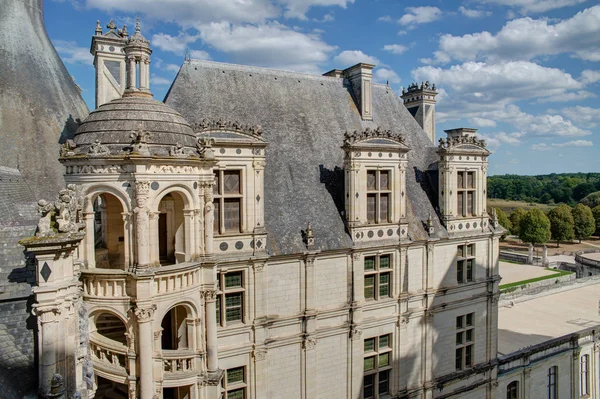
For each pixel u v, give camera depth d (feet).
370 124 104.12
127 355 55.47
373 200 89.51
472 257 104.88
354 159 84.84
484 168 105.29
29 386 42.93
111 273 54.49
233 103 87.04
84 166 54.85
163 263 65.62
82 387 47.57
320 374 83.20
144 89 61.98
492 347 109.19
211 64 89.35
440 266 98.94
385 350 91.40
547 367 126.31
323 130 95.30
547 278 241.96
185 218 59.88
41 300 42.75
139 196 53.88
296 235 80.53
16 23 71.87
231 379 75.36
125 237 55.21
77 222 52.95
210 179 61.52
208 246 61.82
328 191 88.53
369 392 90.43
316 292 82.23
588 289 210.18
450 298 100.83
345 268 85.46
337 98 102.73
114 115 57.72
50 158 67.82
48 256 43.19
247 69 93.35
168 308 57.21
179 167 57.31
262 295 76.02
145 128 57.16
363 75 103.50
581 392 136.98
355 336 86.07
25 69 70.23
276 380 78.64
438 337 99.50
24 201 57.57
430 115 126.31
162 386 58.03
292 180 85.51
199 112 81.97
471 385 104.94
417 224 96.32
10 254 47.91
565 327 154.81
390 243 89.51
